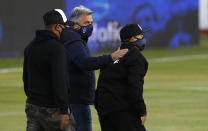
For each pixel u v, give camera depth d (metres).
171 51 113.69
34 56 18.20
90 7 101.12
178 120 35.47
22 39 91.25
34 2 92.94
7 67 75.69
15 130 32.38
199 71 72.56
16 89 52.69
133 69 19.28
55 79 17.58
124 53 19.42
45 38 18.16
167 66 79.69
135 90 19.09
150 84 56.91
